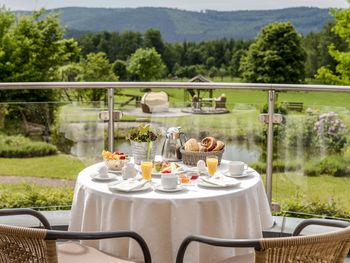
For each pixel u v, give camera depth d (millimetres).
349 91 3955
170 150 3506
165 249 2748
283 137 4102
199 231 2771
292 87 4043
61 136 4297
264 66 26109
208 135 4184
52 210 4406
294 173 4129
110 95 4246
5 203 4383
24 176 4355
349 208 4055
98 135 4285
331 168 4066
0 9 20578
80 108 4270
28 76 20609
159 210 2723
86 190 2963
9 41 20281
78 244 2832
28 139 4301
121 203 2791
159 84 4215
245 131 4137
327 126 4039
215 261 2838
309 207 4145
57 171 4340
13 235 2201
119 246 2867
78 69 22391
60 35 21234
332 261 2260
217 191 2869
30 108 4258
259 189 3184
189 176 3115
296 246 2121
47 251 2213
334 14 19672
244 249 3125
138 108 4230
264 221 3221
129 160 3455
